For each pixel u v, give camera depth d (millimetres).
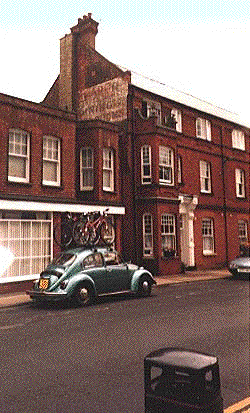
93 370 5207
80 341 6734
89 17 22609
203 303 10992
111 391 4449
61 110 16094
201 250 22953
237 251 25781
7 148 13953
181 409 1527
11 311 10023
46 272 10812
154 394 1624
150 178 19531
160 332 7410
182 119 23125
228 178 26172
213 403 1530
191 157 23250
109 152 18531
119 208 17797
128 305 10742
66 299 10539
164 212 19500
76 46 23141
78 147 17844
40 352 6066
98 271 11125
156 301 11445
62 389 4508
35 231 14484
